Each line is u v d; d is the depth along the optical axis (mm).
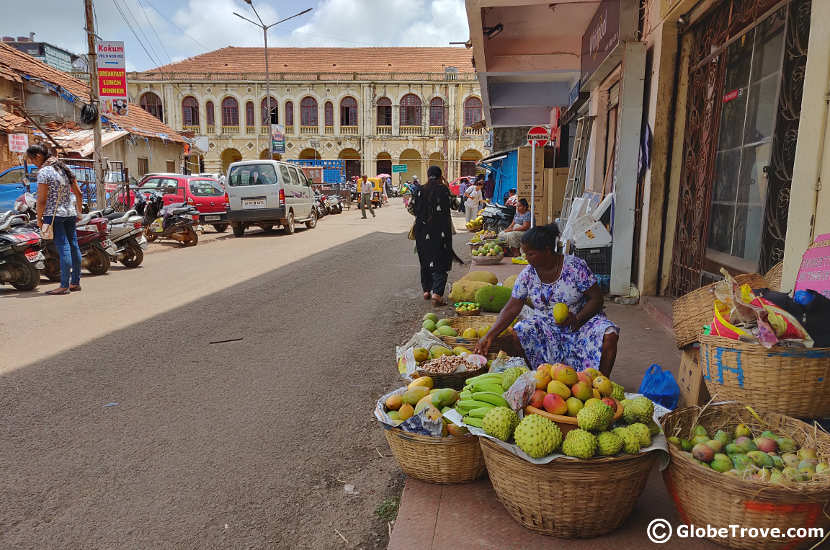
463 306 6086
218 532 2664
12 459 3307
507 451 2439
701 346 3080
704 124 6258
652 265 6969
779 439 2588
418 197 7293
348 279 9320
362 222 22062
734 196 5582
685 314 3746
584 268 3650
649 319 6266
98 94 13320
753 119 5227
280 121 50094
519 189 14555
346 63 53062
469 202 20750
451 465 2873
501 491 2564
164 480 3102
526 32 10586
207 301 7598
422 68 52188
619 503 2412
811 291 2928
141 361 5066
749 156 5305
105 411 3982
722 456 2443
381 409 3154
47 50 44906
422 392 3193
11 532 2646
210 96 49656
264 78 49312
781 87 4500
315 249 13328
